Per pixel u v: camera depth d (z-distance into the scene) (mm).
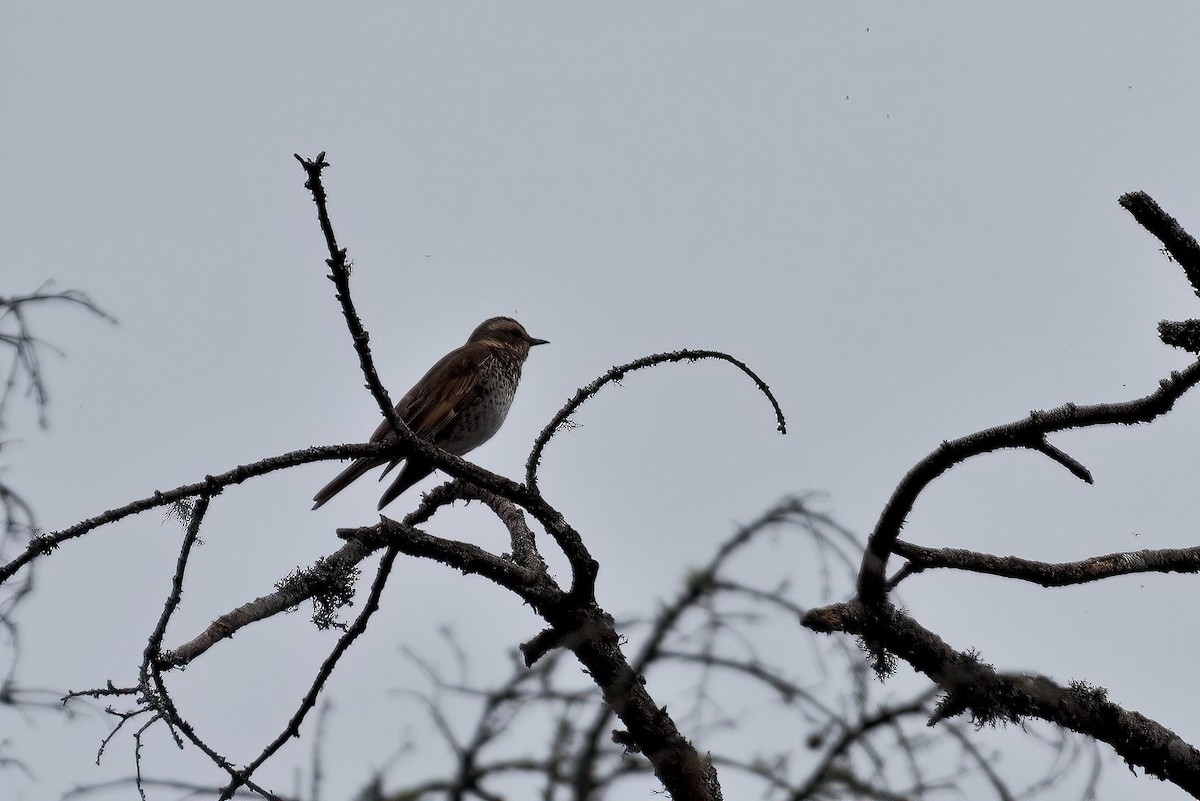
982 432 7445
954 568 8250
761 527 4238
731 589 4082
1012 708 7414
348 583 8281
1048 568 8281
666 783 6332
